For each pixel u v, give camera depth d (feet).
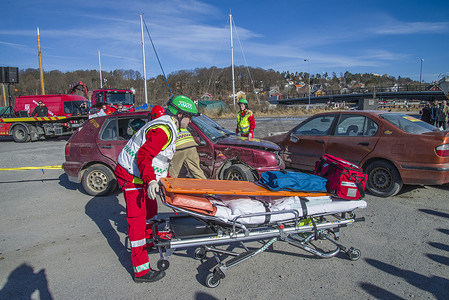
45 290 9.63
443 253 11.50
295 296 9.14
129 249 12.28
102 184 18.93
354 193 11.33
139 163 8.89
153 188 8.52
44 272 10.66
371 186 18.33
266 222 10.39
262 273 10.46
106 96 53.42
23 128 47.65
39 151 36.73
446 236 12.85
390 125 17.81
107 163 18.40
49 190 20.66
